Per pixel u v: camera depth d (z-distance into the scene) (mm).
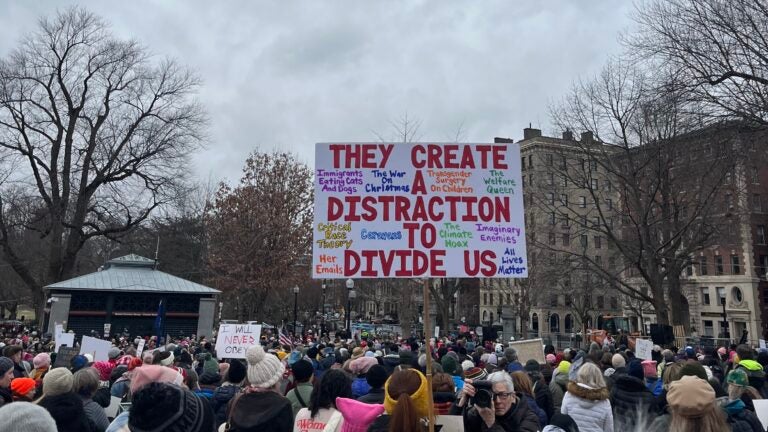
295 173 41469
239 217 40250
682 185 26609
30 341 20281
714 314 60281
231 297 46656
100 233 36812
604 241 54000
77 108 36594
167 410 2936
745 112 18359
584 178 28719
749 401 5348
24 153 34438
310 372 5512
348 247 5559
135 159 36906
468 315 73938
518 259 5629
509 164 5824
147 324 29953
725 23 18656
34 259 48438
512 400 4270
